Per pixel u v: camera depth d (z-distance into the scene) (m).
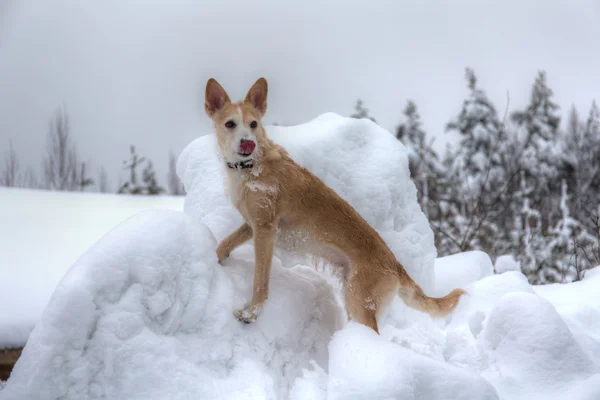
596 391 2.87
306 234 3.76
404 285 3.79
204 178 4.38
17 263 4.54
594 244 8.59
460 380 2.80
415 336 3.87
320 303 3.85
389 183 4.38
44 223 6.08
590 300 4.72
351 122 4.55
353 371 2.83
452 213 10.12
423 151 15.54
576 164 15.71
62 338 2.69
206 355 3.06
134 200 8.35
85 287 2.78
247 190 3.59
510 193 12.55
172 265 3.11
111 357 2.77
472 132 15.47
